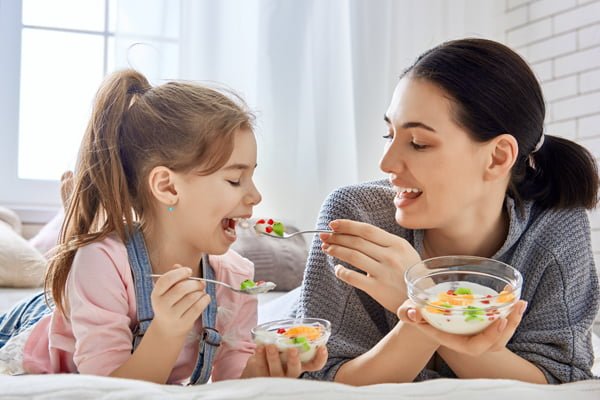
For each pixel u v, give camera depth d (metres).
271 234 1.33
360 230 1.17
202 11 3.03
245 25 3.10
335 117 3.16
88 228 1.41
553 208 1.38
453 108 1.20
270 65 3.11
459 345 1.02
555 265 1.32
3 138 3.13
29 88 3.16
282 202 3.10
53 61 3.18
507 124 1.23
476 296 1.01
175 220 1.35
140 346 1.17
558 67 2.95
